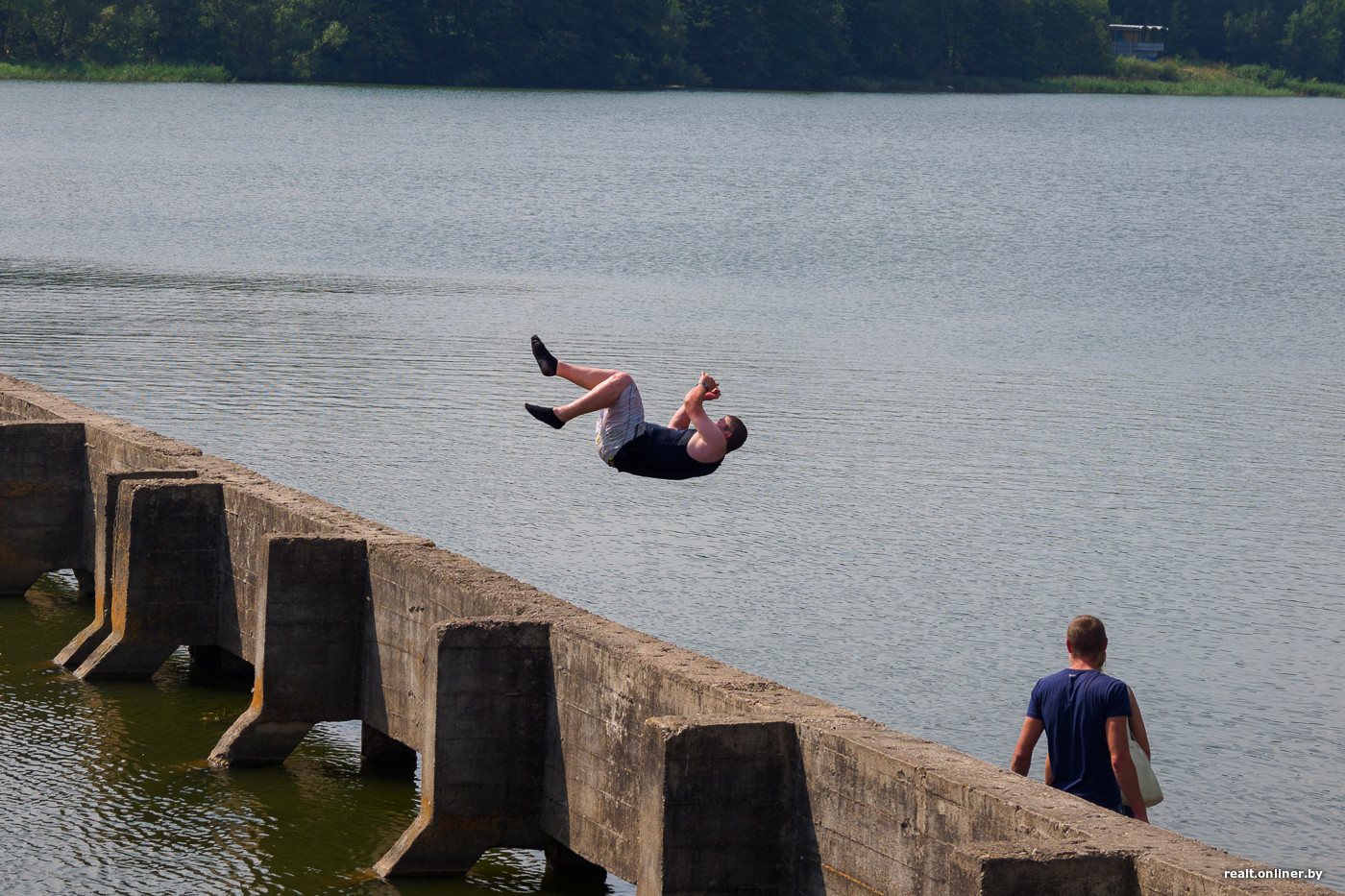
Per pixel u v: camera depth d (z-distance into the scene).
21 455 29.92
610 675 17.25
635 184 130.00
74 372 49.09
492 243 91.62
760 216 110.94
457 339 57.81
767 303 70.75
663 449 15.03
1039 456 42.47
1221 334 64.94
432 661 18.19
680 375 51.88
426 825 18.48
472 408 46.16
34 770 22.16
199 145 150.12
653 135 182.62
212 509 25.47
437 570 20.23
